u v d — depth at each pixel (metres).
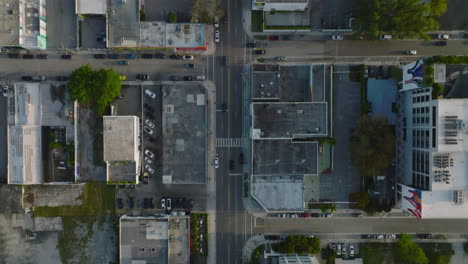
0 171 83.19
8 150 80.69
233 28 83.19
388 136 77.19
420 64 70.94
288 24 82.75
